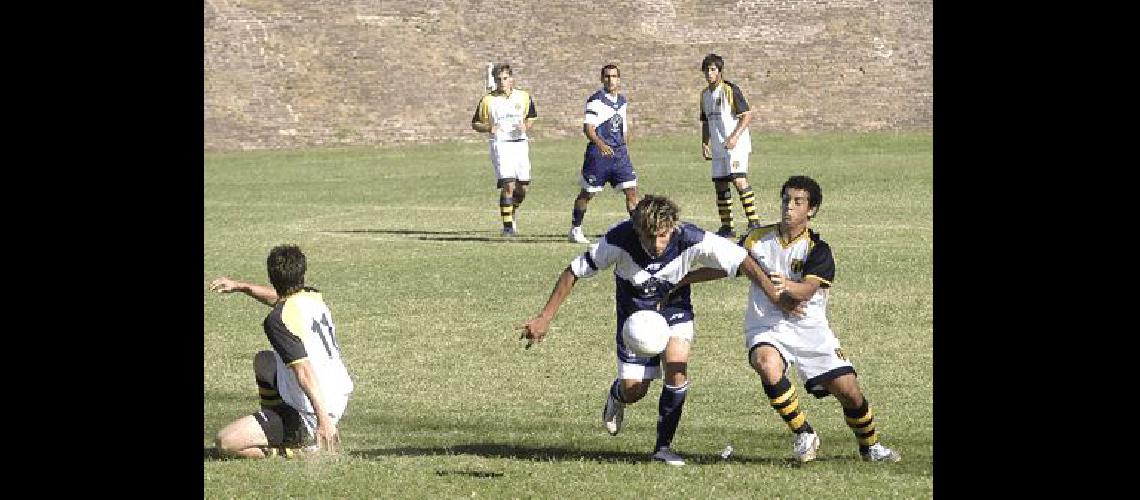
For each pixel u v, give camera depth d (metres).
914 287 29.75
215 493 15.33
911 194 51.66
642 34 90.50
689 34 90.56
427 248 38.06
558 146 79.94
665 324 16.88
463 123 87.00
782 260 17.02
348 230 43.69
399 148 83.00
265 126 85.06
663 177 61.50
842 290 29.72
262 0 89.38
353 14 89.62
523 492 15.34
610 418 17.55
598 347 25.36
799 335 16.92
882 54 89.31
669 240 16.64
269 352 17.72
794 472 16.27
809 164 66.12
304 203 54.38
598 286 31.38
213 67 86.56
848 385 16.77
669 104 87.94
